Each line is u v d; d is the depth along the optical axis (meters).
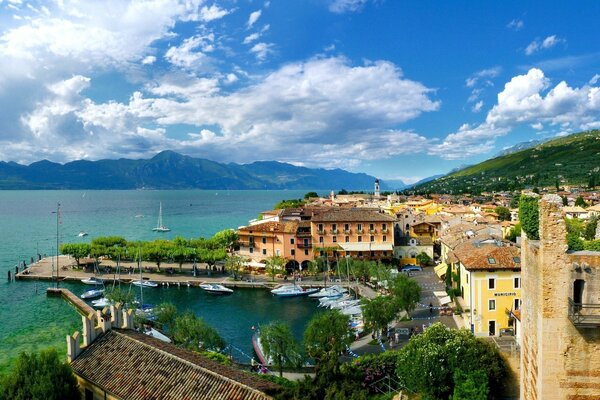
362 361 52.91
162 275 133.62
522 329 35.78
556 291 29.81
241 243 145.62
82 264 144.38
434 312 87.88
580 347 29.67
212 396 35.31
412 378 47.12
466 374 45.50
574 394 29.92
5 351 74.50
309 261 134.88
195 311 100.31
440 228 157.50
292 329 86.50
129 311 50.81
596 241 31.88
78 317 95.88
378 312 73.25
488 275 71.38
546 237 29.81
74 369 42.34
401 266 142.38
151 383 38.34
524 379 35.09
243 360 70.44
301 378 58.41
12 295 115.50
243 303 106.88
